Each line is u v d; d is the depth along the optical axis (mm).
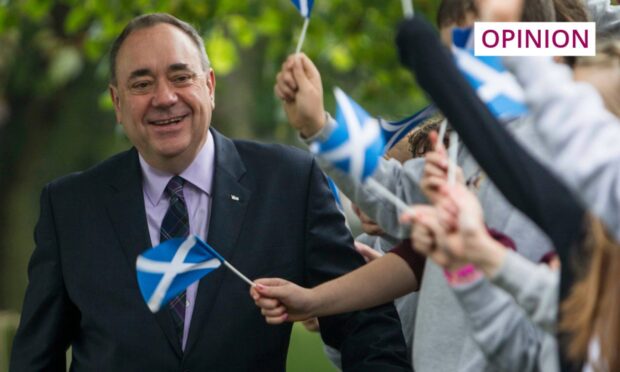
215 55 12812
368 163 4430
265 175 5812
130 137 5711
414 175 5000
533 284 3879
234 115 17172
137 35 5660
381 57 13055
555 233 3846
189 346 5578
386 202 5082
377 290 5098
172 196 5727
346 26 13047
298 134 4676
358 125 4438
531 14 4637
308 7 4836
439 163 4191
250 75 16969
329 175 5078
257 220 5730
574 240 3834
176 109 5602
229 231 5688
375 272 5117
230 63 12898
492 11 4531
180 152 5625
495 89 4449
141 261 4977
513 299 4133
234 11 12688
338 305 5090
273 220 5738
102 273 5695
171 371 5578
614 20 5660
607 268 3736
